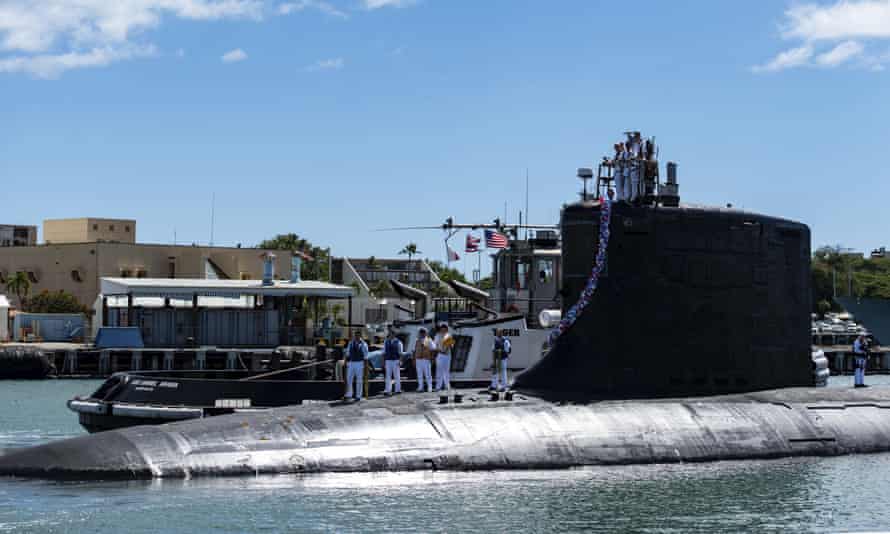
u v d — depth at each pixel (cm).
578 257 2561
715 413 2558
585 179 3247
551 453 2302
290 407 2370
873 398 2902
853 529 1850
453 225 3653
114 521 1739
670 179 2612
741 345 2673
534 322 3475
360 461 2138
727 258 2634
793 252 2767
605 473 2277
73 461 2022
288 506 1867
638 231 2550
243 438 2125
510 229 3603
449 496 1991
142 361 6288
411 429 2250
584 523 1848
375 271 13575
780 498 2092
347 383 2470
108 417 2778
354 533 1723
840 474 2352
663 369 2586
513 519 1853
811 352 2831
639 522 1867
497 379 2559
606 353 2552
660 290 2573
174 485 1984
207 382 2781
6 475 2036
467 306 3691
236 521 1762
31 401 4769
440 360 2667
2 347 6378
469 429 2294
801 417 2648
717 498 2078
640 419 2466
